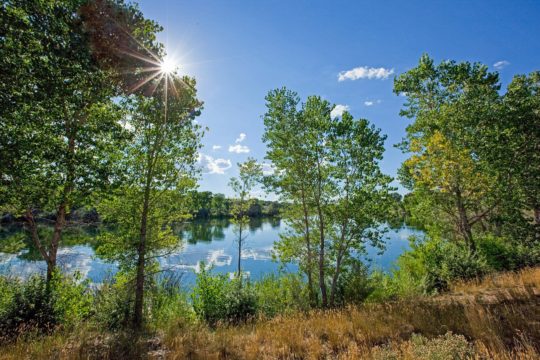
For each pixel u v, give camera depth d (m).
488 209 14.11
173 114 9.03
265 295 11.13
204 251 28.47
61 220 9.57
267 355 5.45
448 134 14.93
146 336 6.94
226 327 7.89
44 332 6.95
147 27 8.71
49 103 6.66
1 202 7.45
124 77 8.38
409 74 17.08
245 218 20.14
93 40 7.25
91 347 5.95
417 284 11.34
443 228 15.50
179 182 9.64
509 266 12.67
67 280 8.77
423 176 13.91
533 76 16.61
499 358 4.25
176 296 11.13
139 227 9.48
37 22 6.31
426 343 4.93
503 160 13.34
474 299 7.86
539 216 16.30
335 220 11.28
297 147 10.99
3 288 7.59
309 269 11.44
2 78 5.89
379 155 10.43
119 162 8.73
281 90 11.04
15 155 6.50
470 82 15.58
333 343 5.82
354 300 10.66
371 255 26.28
